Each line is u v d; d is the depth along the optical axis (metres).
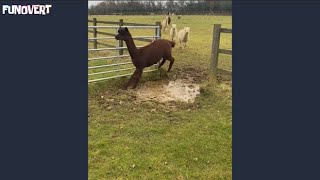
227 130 4.82
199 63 9.60
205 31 19.69
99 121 5.00
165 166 3.77
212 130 4.83
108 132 4.62
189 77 7.91
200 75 8.12
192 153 4.11
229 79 7.57
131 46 6.50
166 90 6.78
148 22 20.08
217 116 5.38
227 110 5.65
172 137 4.55
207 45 13.58
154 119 5.18
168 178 3.53
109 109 5.50
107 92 6.41
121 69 7.47
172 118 5.26
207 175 3.62
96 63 8.58
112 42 13.30
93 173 3.56
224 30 6.87
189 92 6.67
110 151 4.07
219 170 3.73
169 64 8.61
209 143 4.40
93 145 4.19
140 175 3.57
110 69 8.10
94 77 7.16
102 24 13.77
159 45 7.29
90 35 15.15
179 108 5.73
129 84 6.81
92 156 3.93
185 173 3.64
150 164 3.79
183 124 5.04
